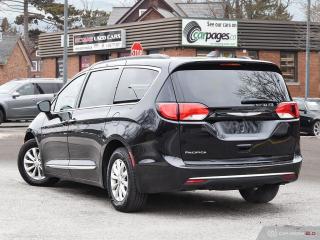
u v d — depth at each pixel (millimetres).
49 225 7113
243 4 53750
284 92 8180
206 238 6539
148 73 7992
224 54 34875
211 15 52094
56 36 42969
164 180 7445
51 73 43781
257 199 8766
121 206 7898
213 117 7574
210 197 9320
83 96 9117
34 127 10039
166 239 6496
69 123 9102
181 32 33844
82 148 8789
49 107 9703
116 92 8414
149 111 7625
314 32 36344
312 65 36281
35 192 9422
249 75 7980
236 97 7758
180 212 8031
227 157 7602
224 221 7477
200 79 7719
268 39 35250
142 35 36156
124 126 7895
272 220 7555
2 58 56562
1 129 24391
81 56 41094
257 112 7805
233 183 7578
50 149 9594
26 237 6520
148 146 7543
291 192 9828
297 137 8156
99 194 9352
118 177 7996
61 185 10211
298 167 8078
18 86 25750
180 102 7523
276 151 7906
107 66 8867
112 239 6473
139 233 6766
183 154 7449
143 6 50594
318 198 9250
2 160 13891
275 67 8219
